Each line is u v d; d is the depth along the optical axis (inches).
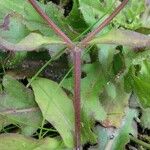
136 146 8.8
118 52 8.2
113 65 8.4
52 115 7.7
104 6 8.4
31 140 7.5
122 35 7.0
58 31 7.1
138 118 8.8
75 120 7.6
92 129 8.2
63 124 7.7
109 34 7.1
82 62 8.3
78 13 8.3
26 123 7.8
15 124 7.8
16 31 7.5
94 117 8.0
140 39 7.0
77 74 7.2
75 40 8.1
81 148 7.8
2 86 8.1
